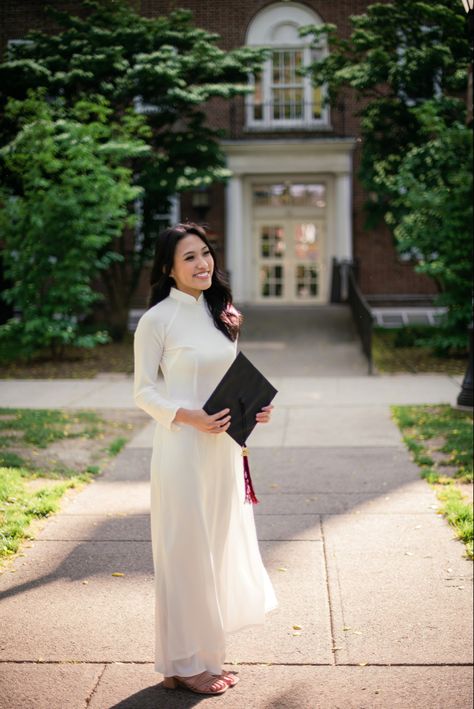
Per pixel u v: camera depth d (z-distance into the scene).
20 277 14.04
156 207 16.81
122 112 16.75
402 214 16.16
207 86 14.87
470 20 7.06
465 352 14.68
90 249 13.87
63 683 3.38
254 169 21.39
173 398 3.24
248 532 3.43
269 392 3.29
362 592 4.34
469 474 6.58
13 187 14.71
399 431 8.58
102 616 4.02
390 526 5.41
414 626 3.95
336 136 21.44
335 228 22.20
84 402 10.61
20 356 14.82
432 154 13.87
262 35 21.08
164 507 3.19
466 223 13.27
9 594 4.27
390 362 14.09
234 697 3.30
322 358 14.57
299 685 3.41
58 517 5.61
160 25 15.26
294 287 22.88
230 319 3.36
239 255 21.75
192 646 3.17
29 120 13.71
